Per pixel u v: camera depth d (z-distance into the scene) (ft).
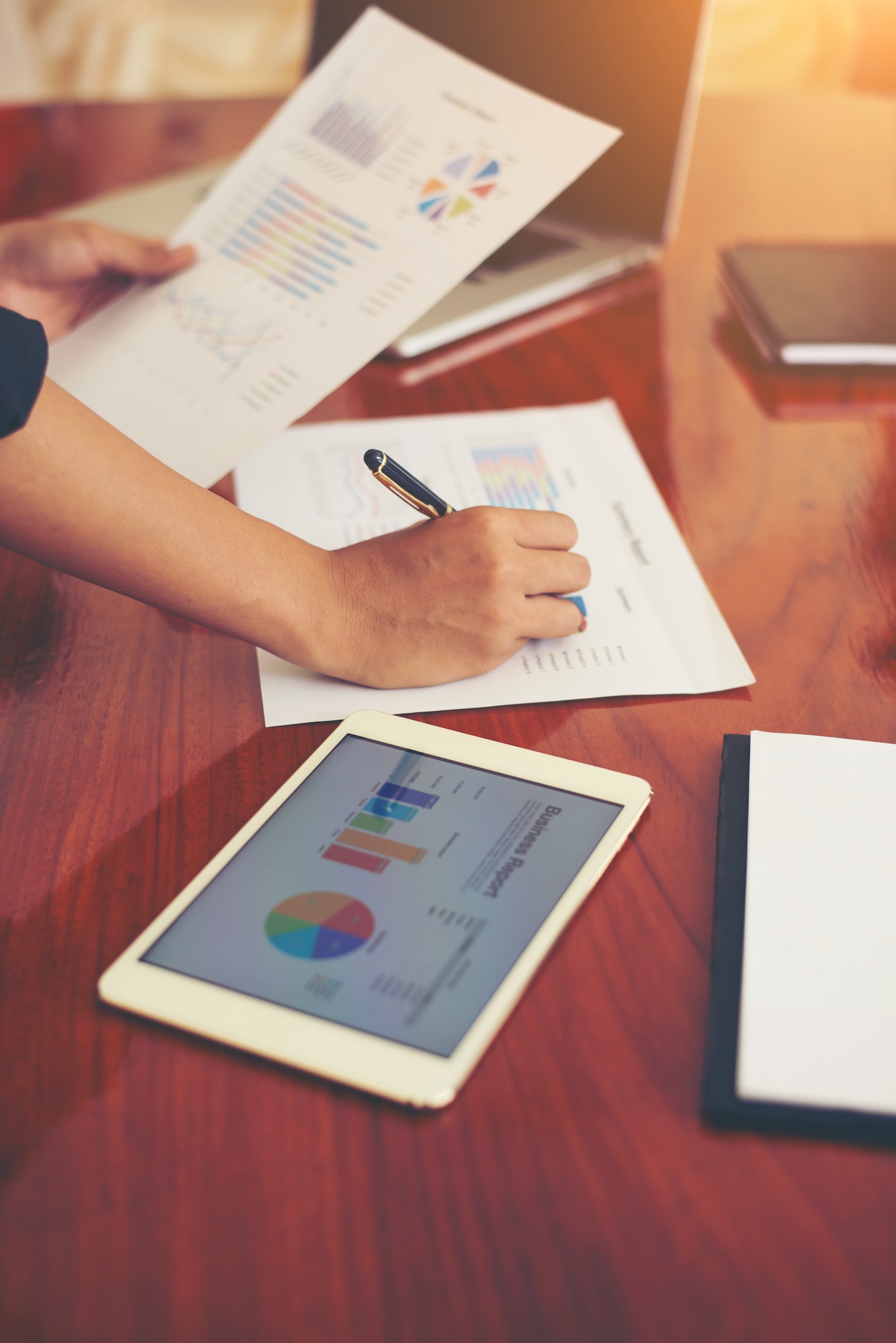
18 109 4.36
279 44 8.26
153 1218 1.19
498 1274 1.13
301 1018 1.34
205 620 1.89
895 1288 1.10
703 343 3.09
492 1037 1.34
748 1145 1.23
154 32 8.11
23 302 2.89
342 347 2.59
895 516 2.40
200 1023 1.35
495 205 2.72
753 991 1.33
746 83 8.22
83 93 8.26
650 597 2.18
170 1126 1.28
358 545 2.06
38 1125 1.29
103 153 3.98
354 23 3.73
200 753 1.85
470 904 1.48
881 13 6.92
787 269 3.19
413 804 1.65
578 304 3.32
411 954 1.41
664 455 2.61
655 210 3.39
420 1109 1.28
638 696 1.94
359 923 1.46
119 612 2.22
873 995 1.33
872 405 2.80
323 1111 1.29
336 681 2.00
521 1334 1.08
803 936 1.40
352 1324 1.09
